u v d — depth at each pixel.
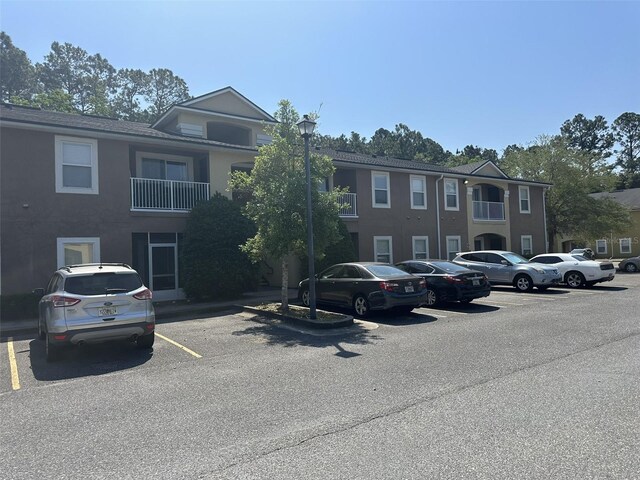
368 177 21.69
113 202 14.59
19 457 3.93
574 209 31.19
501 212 27.81
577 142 88.69
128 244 14.84
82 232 13.95
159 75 52.53
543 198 30.62
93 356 7.95
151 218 15.38
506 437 4.02
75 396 5.71
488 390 5.38
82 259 14.04
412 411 4.76
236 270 15.23
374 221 21.69
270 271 20.28
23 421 4.86
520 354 7.14
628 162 83.25
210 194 17.06
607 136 86.81
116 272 8.06
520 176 33.81
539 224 30.17
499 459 3.60
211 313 13.07
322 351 7.85
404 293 11.08
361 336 9.12
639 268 26.08
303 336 9.36
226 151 17.28
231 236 15.36
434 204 24.27
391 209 22.42
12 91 41.56
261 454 3.84
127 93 51.66
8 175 12.84
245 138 21.92
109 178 14.56
